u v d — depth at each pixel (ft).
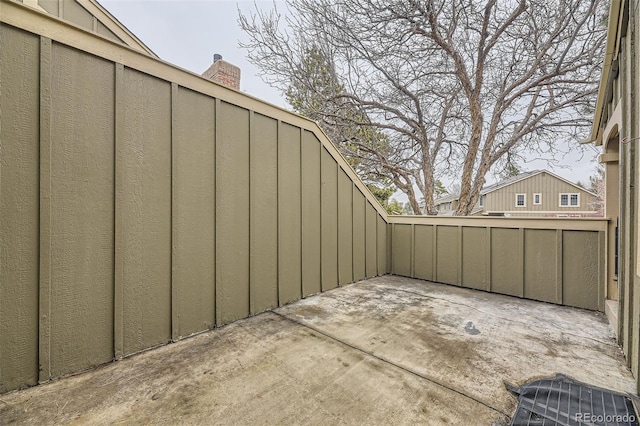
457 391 5.71
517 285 13.05
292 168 11.80
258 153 10.39
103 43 6.59
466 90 23.21
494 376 6.28
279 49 24.66
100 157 6.59
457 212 25.12
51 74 5.88
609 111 10.05
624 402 5.34
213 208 8.95
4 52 5.33
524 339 8.28
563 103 22.67
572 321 9.84
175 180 8.00
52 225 5.93
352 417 4.94
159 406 5.18
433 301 12.14
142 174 7.32
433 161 27.71
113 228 6.81
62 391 5.58
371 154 28.04
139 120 7.25
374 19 20.34
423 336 8.44
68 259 6.14
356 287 14.51
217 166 9.05
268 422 4.81
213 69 16.92
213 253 8.95
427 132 28.45
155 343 7.59
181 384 5.88
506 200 58.34
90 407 5.12
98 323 6.57
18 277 5.53
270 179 10.86
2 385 5.38
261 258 10.52
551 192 55.77
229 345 7.75
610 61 8.59
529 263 12.77
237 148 9.67
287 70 25.21
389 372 6.41
